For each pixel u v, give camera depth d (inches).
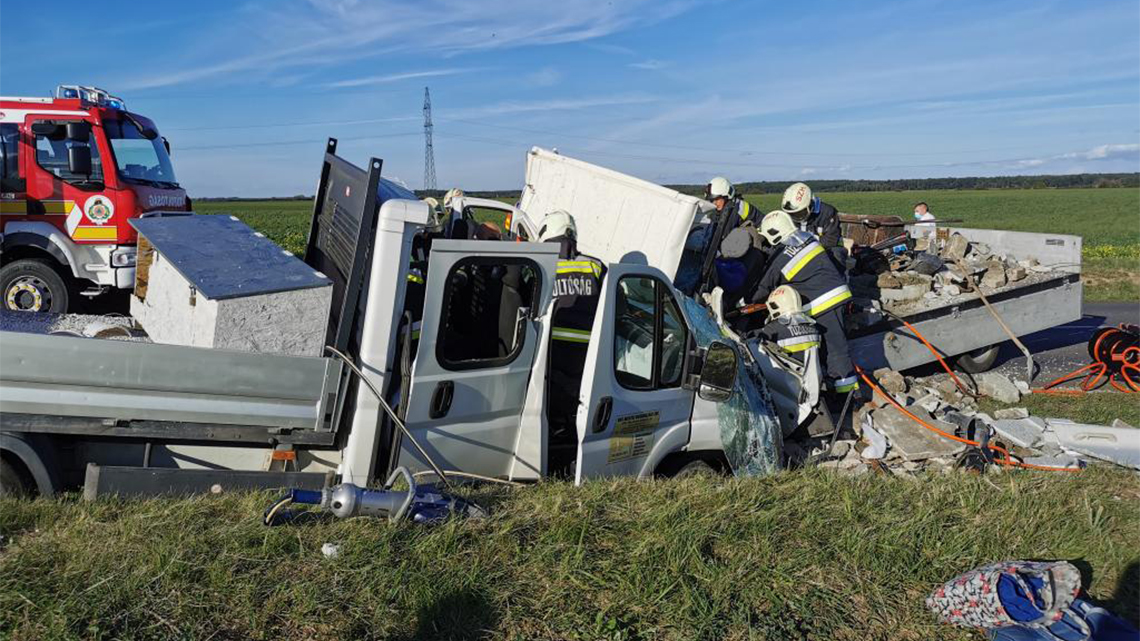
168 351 167.3
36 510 165.8
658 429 226.5
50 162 414.3
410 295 200.7
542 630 152.9
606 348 208.5
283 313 176.6
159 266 203.0
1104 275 850.8
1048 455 290.4
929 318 383.2
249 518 170.1
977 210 2723.9
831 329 307.1
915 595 179.0
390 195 204.7
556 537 180.2
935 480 246.1
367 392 183.2
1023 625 160.2
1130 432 297.6
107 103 451.2
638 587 166.4
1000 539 203.2
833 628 164.6
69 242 419.2
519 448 206.7
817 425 289.3
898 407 299.0
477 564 165.8
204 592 145.3
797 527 199.9
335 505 168.2
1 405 161.6
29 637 130.2
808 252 310.2
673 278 291.9
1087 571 195.2
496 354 209.9
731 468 242.1
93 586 141.3
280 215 2461.9
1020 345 401.7
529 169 368.2
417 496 177.2
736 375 230.4
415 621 148.6
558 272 202.5
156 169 460.4
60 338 161.8
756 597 169.9
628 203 310.7
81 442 178.4
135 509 170.6
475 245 186.7
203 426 174.7
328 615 145.9
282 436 180.7
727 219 310.2
